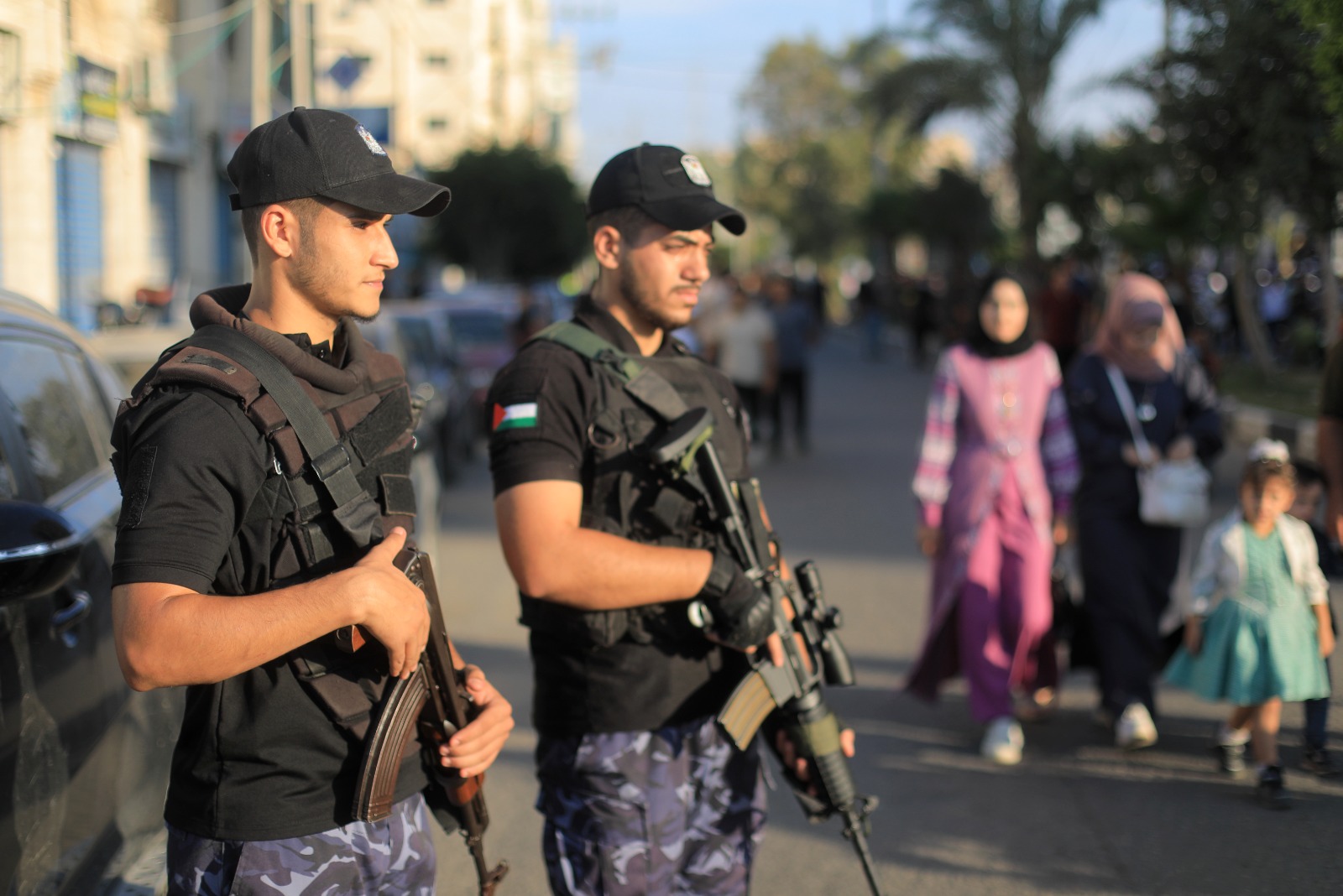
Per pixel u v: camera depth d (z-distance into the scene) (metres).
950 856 3.97
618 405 2.56
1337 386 4.42
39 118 15.09
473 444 14.16
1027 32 21.72
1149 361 4.89
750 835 2.73
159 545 1.79
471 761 2.16
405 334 12.29
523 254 34.41
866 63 23.78
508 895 3.80
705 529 2.60
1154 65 8.09
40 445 3.10
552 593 2.49
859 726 5.21
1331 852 3.85
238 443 1.87
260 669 1.94
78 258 16.86
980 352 4.90
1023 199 22.42
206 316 2.00
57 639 2.67
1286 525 4.30
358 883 2.03
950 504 4.87
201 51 19.89
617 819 2.57
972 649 4.78
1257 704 4.27
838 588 7.46
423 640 1.96
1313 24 4.77
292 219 1.99
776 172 70.06
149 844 3.06
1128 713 4.72
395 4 45.06
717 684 2.64
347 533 1.96
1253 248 15.59
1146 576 4.86
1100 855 3.93
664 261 2.66
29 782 2.46
